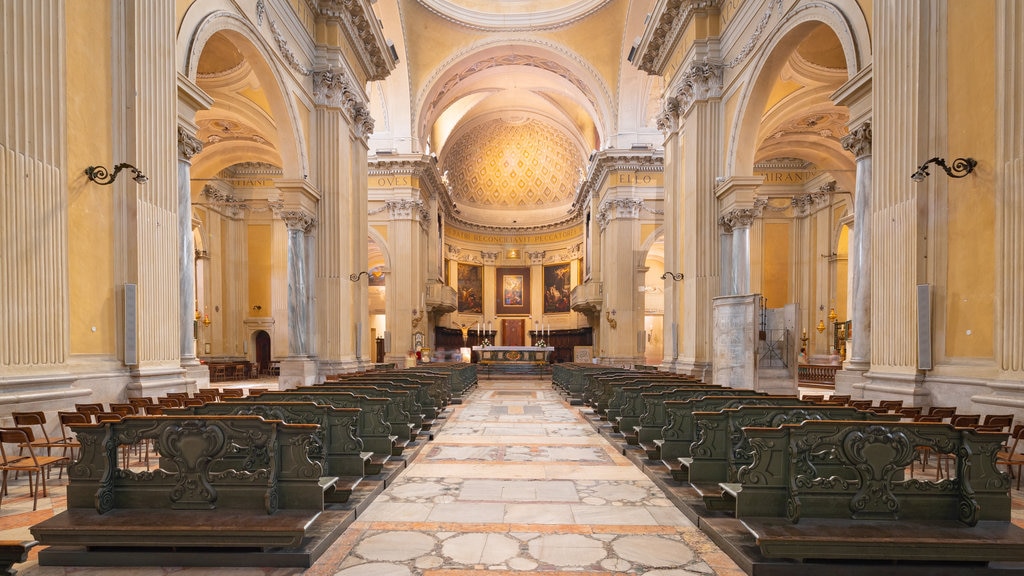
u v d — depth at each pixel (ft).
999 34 18.74
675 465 16.97
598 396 32.63
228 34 31.32
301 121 40.47
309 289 41.83
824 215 70.08
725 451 14.66
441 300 88.84
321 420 14.84
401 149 78.79
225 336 76.38
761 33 35.29
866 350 27.45
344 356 43.96
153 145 23.75
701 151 42.27
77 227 20.40
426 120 83.41
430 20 74.79
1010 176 18.29
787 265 73.77
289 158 39.68
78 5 20.59
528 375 78.69
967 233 19.92
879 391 22.97
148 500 11.59
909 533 10.38
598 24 74.18
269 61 35.09
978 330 19.44
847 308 67.87
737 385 33.78
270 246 78.43
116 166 21.71
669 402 17.60
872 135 24.18
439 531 13.21
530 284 113.50
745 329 33.35
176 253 25.23
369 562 11.37
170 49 24.88
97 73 21.52
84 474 11.43
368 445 18.35
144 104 23.25
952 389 19.92
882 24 23.57
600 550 12.09
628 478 18.31
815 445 11.12
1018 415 17.13
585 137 95.25
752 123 38.52
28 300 18.29
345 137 45.29
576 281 107.04
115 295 22.17
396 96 78.02
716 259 41.75
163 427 11.60
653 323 108.27
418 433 24.80
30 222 18.43
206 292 73.31
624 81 75.46
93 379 20.52
